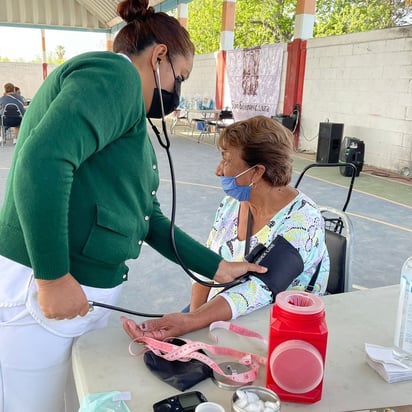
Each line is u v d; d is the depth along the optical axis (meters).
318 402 0.86
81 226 1.07
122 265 1.24
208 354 1.02
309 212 1.40
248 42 22.30
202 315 1.14
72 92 0.91
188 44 1.18
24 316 1.11
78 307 0.99
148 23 1.12
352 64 8.20
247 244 1.46
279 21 21.56
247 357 0.98
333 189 6.15
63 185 0.89
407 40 7.07
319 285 1.45
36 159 0.87
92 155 1.05
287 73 9.91
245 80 11.45
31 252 0.92
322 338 0.83
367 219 4.77
